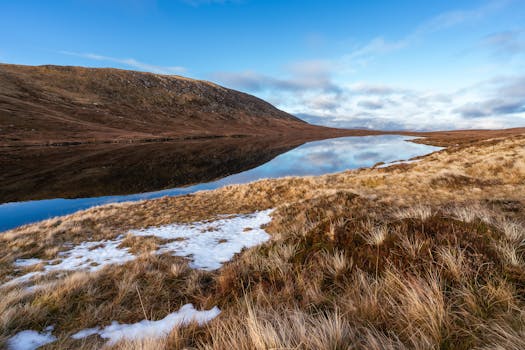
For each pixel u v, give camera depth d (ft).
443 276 8.58
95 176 88.58
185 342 8.82
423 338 6.14
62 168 98.53
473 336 6.06
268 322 7.59
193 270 18.22
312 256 13.71
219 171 104.12
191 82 480.64
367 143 234.38
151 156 135.44
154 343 8.58
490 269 8.30
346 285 10.27
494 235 10.33
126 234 34.37
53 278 19.44
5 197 64.59
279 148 191.21
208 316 11.41
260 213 42.91
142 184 81.76
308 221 31.32
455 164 60.80
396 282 9.07
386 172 68.03
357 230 14.44
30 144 150.51
